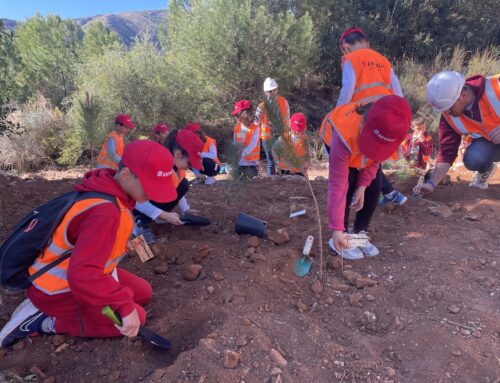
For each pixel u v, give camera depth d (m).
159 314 2.67
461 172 5.00
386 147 2.41
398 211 4.12
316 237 3.56
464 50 15.42
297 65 13.02
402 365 2.25
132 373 2.24
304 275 3.02
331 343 2.36
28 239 2.14
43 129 10.35
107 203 2.04
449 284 2.81
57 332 2.51
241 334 2.37
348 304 2.74
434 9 15.75
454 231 3.59
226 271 3.02
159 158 2.01
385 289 2.85
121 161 2.07
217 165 5.71
